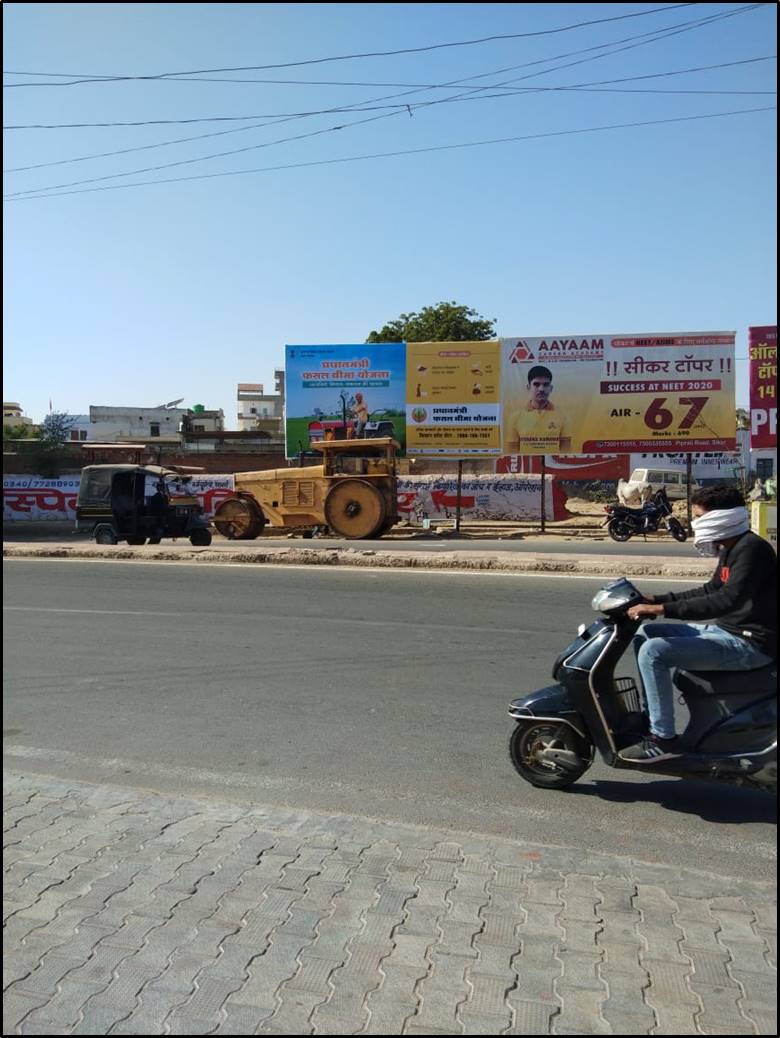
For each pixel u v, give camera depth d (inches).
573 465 1598.2
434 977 114.3
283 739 226.1
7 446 1592.0
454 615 387.2
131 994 111.2
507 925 127.8
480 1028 103.8
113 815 171.2
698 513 173.5
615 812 179.8
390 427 1063.0
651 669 175.5
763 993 111.0
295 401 1080.2
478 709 250.7
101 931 126.0
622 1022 105.0
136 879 142.4
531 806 182.7
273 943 122.7
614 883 142.6
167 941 123.3
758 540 168.9
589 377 1017.5
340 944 122.4
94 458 1382.9
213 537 1048.8
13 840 158.7
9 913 131.3
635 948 121.7
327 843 157.4
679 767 173.8
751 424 972.6
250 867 146.8
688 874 147.0
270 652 322.7
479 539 921.5
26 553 659.4
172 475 871.1
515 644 330.6
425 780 197.2
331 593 451.8
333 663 305.3
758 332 965.8
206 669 299.4
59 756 214.5
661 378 1002.1
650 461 1565.0
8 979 114.3
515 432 1036.5
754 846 163.3
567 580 487.2
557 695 190.2
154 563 599.2
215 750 218.1
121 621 386.6
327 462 890.1
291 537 966.4
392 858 151.1
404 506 1205.7
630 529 873.5
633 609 175.2
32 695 270.1
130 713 250.4
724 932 126.5
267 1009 108.0
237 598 441.7
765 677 169.2
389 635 348.2
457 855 152.8
